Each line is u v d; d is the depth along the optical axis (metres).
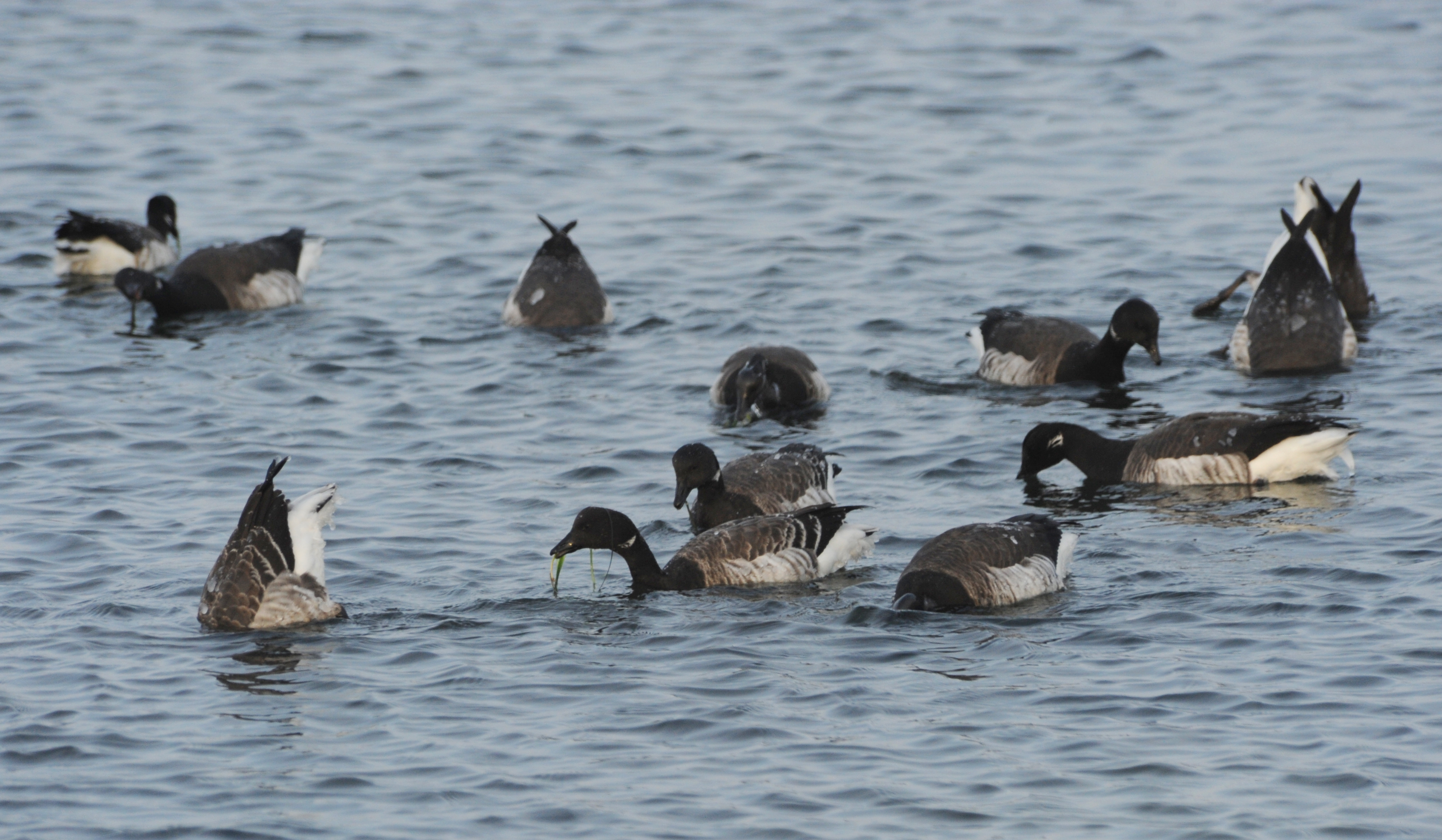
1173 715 11.89
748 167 31.92
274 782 11.09
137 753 11.53
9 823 10.50
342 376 22.12
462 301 25.80
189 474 18.09
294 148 33.41
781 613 14.43
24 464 18.28
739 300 25.41
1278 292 22.27
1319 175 30.41
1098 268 26.52
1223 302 25.05
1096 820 10.39
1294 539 15.74
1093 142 32.97
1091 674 12.72
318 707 12.34
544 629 14.05
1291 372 21.75
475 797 10.84
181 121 34.94
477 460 18.75
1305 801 10.54
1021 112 34.97
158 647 13.52
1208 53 39.09
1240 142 32.59
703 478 16.44
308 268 26.62
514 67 38.88
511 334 24.19
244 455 18.77
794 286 25.98
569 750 11.55
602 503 17.50
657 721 12.03
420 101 36.34
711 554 15.38
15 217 29.58
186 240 28.64
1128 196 29.91
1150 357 23.08
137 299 24.78
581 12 44.25
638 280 26.47
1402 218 28.05
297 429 19.78
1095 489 18.05
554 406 20.89
